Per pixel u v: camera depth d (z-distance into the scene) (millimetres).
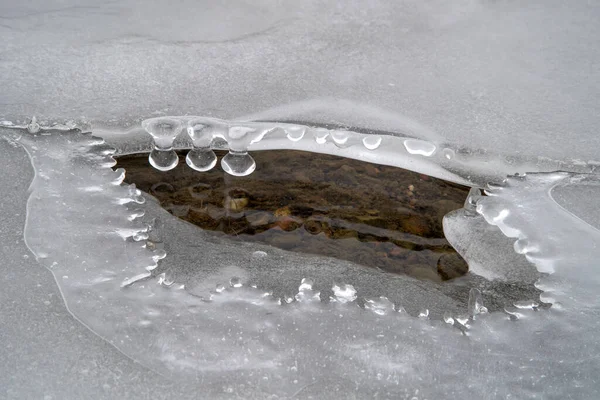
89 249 1313
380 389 1213
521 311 1305
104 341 1225
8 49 1553
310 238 1400
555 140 1474
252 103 1495
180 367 1212
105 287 1277
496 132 1477
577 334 1271
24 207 1345
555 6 1759
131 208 1377
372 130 1465
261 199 1446
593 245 1357
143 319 1251
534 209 1401
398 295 1324
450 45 1640
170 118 1460
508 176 1456
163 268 1321
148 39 1602
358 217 1427
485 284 1355
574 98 1544
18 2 1680
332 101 1505
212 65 1560
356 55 1603
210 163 1461
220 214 1416
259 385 1204
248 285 1312
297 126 1466
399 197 1460
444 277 1367
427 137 1462
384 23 1684
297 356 1232
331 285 1327
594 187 1435
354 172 1486
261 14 1686
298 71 1560
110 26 1627
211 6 1701
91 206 1363
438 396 1213
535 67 1602
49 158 1410
